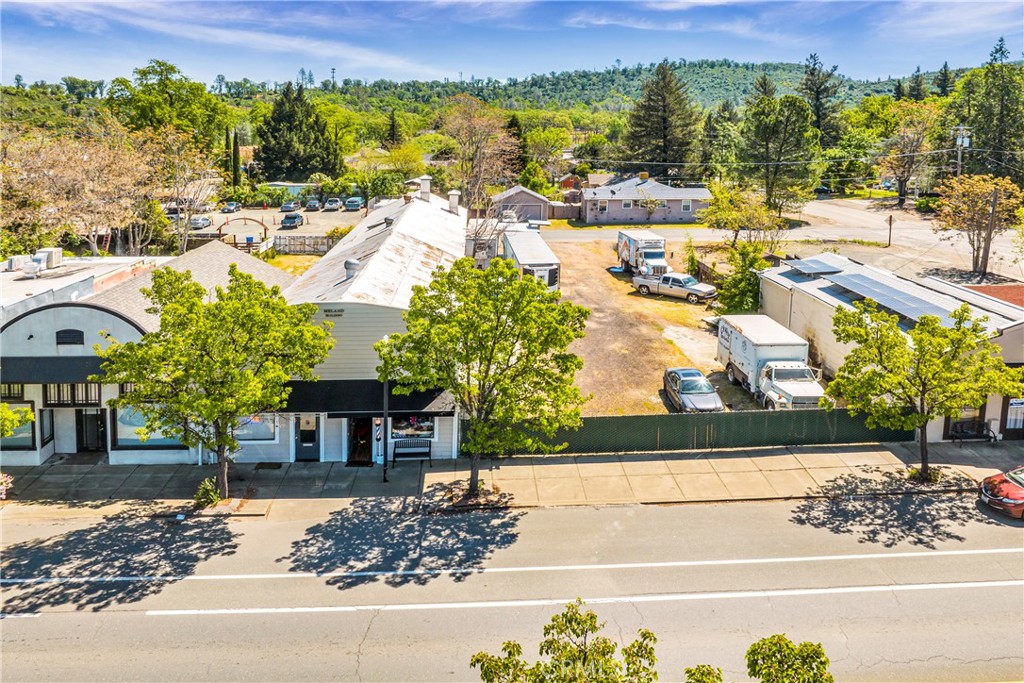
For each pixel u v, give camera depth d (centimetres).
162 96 9700
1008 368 2342
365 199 9594
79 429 2673
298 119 12062
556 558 2022
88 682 1512
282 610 1775
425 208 4638
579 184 10588
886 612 1769
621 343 3806
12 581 1878
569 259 5684
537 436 2670
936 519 2220
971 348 2303
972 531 2150
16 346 2441
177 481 2469
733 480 2484
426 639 1670
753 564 1989
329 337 2342
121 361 2097
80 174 4719
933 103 10462
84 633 1677
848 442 2762
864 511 2278
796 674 925
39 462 2581
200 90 10075
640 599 1828
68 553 2014
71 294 2833
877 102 14562
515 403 2247
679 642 1655
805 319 3550
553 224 7519
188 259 3378
